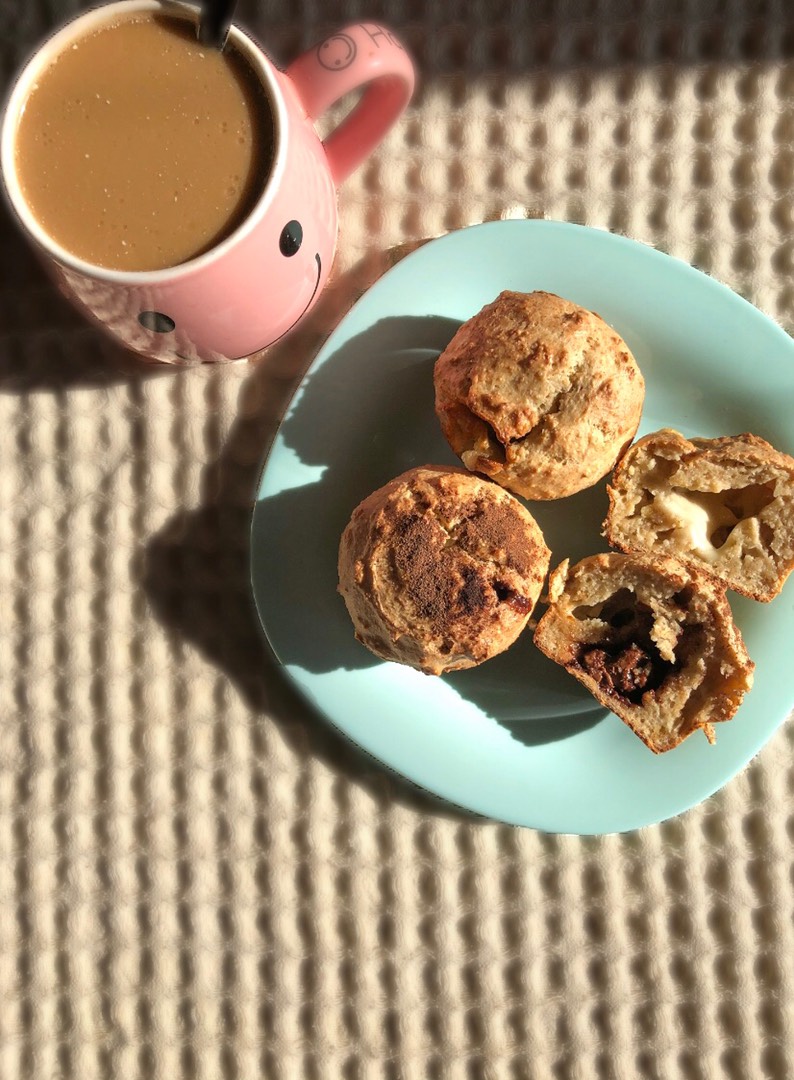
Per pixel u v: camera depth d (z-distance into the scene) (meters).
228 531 0.43
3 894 0.43
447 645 0.35
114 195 0.30
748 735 0.39
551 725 0.40
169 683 0.43
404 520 0.36
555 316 0.36
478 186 0.43
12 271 0.43
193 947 0.42
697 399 0.40
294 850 0.42
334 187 0.36
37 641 0.43
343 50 0.31
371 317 0.40
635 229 0.43
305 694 0.39
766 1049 0.42
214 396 0.43
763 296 0.43
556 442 0.36
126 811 0.42
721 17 0.43
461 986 0.42
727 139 0.43
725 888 0.42
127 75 0.30
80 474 0.43
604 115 0.43
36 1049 0.42
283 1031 0.42
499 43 0.43
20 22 0.42
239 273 0.31
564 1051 0.42
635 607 0.39
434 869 0.42
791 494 0.37
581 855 0.43
